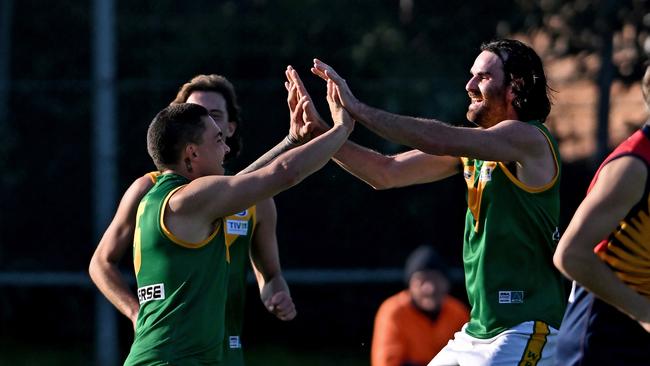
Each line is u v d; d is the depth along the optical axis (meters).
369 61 42.69
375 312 36.62
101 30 35.56
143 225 16.12
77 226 36.25
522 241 17.11
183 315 15.78
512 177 17.05
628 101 37.44
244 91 36.22
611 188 13.97
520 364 17.14
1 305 36.44
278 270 19.12
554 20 43.81
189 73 42.06
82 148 36.44
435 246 36.41
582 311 14.97
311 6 43.50
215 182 15.66
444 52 44.44
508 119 17.56
